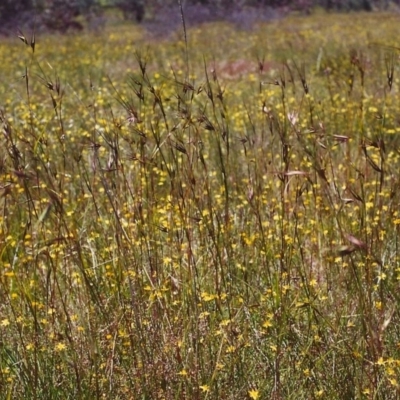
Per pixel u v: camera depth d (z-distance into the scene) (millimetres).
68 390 3637
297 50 15383
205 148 7094
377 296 4184
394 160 6430
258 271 4461
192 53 15602
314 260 4750
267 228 4812
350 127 7090
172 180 4016
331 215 4746
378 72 10898
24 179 3662
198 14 22703
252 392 3254
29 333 3910
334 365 3654
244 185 5902
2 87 11492
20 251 4648
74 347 3770
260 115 7777
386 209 4637
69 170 6055
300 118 7598
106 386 3627
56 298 4254
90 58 15164
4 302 4000
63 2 23922
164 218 4781
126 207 4688
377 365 3480
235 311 4043
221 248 4547
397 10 30156
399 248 4645
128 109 4254
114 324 3826
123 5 26625
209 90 4062
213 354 3734
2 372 3562
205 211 4559
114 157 4039
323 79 10812
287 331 3811
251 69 13383
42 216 2902
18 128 7727
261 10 24578
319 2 29344
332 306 4094
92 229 5023
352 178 5410
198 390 3471
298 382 3633
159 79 11133
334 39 17219
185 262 4414
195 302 3777
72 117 8406
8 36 21797
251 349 3852
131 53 15797
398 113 7891
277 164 6715
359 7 30781
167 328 3852
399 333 3844
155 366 3656
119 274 4203
